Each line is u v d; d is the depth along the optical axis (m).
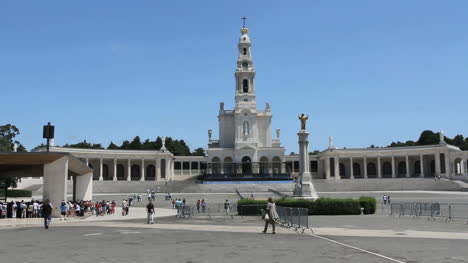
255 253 19.34
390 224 33.59
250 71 118.00
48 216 32.31
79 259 18.05
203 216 46.38
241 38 120.31
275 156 114.06
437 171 109.69
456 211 46.91
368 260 17.34
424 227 31.09
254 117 115.50
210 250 20.34
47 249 21.00
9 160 39.84
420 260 17.28
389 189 95.50
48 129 41.94
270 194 81.00
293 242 23.08
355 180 97.81
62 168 40.94
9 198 79.38
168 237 25.92
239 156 112.88
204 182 98.81
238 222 37.94
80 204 47.12
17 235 27.39
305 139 53.41
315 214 44.62
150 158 115.31
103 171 122.12
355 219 38.72
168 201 74.19
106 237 26.09
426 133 159.00
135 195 78.19
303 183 52.34
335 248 20.70
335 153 116.88
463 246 21.12
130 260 17.73
